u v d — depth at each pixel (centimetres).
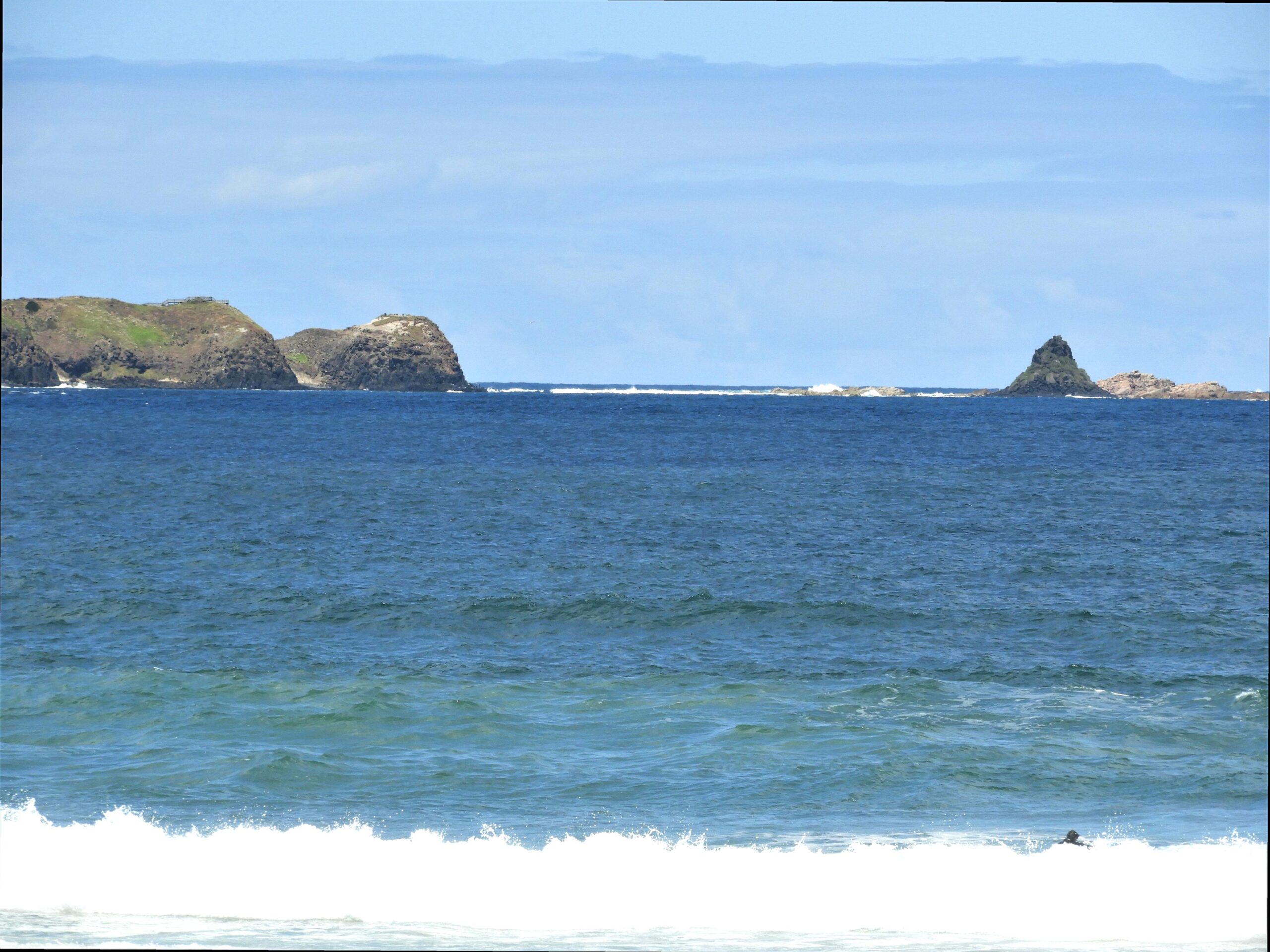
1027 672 5856
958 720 5006
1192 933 3034
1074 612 7269
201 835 3681
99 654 6006
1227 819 3922
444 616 7075
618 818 3941
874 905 3225
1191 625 6931
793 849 3656
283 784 4212
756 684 5541
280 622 6875
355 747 4625
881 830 3828
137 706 5056
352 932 2975
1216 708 5200
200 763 4391
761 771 4391
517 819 3919
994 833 3800
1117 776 4359
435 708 5091
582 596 7619
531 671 5822
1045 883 3356
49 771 4291
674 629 6844
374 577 8288
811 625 6962
